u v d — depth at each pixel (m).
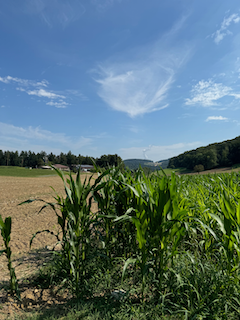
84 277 2.58
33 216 6.18
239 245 1.95
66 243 2.62
